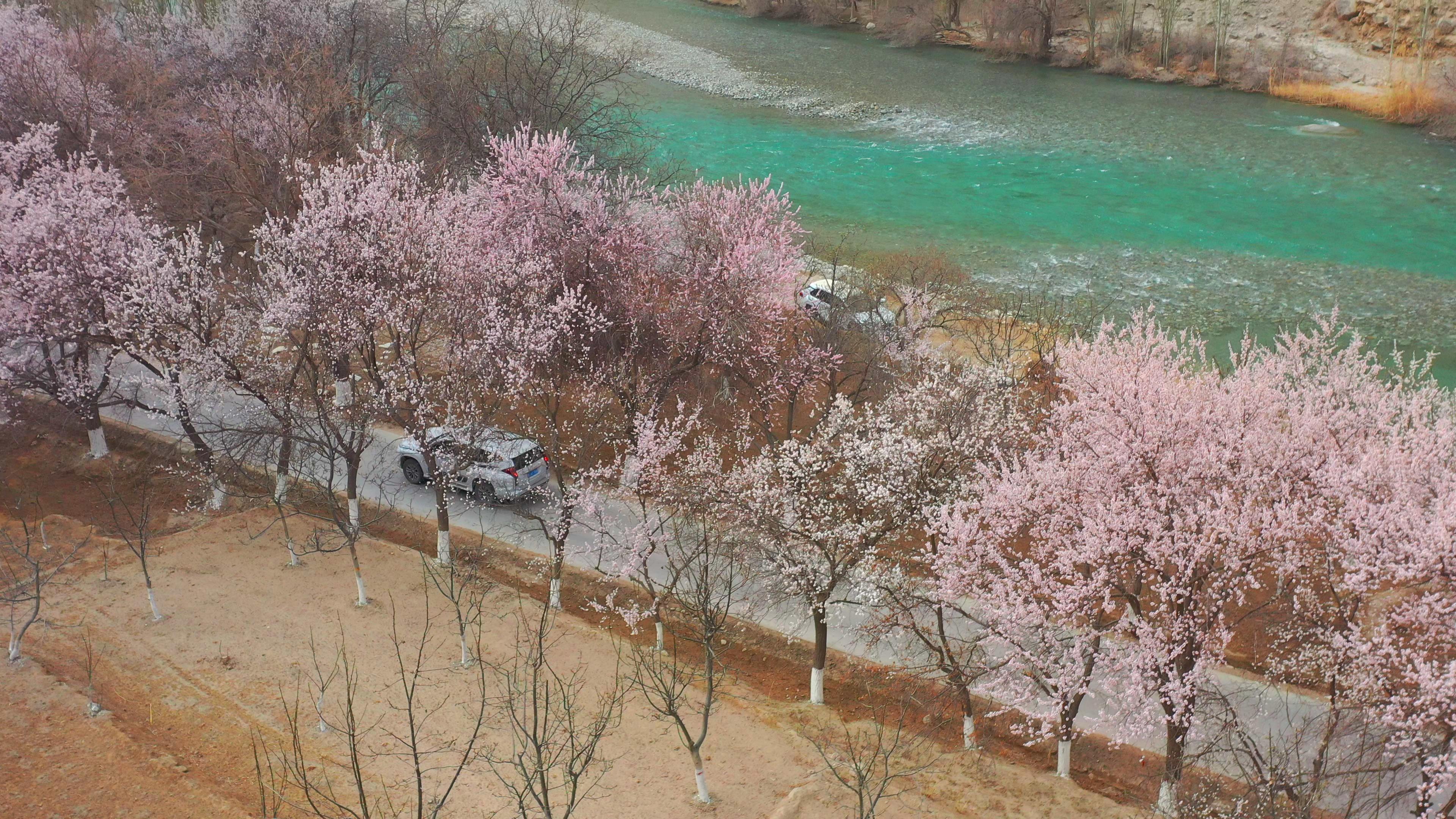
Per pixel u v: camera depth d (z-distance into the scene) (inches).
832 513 1180.5
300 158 1780.3
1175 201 2810.0
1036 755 1122.7
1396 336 2063.2
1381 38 3656.5
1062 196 2854.3
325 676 1128.2
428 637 1213.1
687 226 1568.7
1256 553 989.2
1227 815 946.1
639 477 1333.7
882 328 1657.2
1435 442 1021.8
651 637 1274.6
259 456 1590.8
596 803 963.3
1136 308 2176.4
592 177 1695.4
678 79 3978.8
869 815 874.8
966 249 2497.5
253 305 1507.1
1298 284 2298.2
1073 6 4224.9
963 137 3371.1
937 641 1230.3
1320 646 1021.8
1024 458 1149.7
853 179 2989.7
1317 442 1047.6
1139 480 1033.5
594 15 4788.4
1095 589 978.1
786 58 4303.6
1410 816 978.1
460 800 951.0
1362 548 930.1
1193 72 3939.5
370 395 1403.8
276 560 1369.3
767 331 1517.0
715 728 1093.1
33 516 1517.0
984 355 1723.7
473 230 1510.8
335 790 954.7
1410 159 3090.6
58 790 936.3
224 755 1002.7
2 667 1108.5
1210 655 986.1
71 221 1487.5
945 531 1083.3
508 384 1350.9
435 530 1461.6
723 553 1244.5
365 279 1419.8
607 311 1534.2
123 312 1461.6
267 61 2277.3
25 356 1581.0
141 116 2119.8
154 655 1157.1
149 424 1745.8
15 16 2432.3
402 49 2336.4
